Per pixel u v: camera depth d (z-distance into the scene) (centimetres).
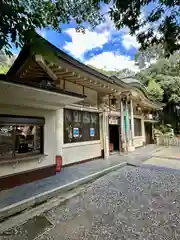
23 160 457
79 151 734
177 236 255
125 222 296
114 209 345
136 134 1400
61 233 265
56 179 502
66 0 305
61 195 420
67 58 498
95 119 864
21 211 338
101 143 880
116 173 624
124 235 259
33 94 411
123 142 1059
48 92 421
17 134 454
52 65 491
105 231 269
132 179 549
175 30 283
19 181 446
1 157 412
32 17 187
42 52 335
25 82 364
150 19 289
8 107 423
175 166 721
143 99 1235
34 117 490
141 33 317
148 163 779
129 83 914
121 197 406
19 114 451
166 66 2019
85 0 312
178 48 308
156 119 1931
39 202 376
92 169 626
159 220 302
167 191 444
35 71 541
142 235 258
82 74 609
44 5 272
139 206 358
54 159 557
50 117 549
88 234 262
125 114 1099
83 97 527
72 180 492
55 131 568
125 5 275
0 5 163
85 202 379
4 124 411
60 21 315
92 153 815
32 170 481
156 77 2017
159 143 1650
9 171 428
